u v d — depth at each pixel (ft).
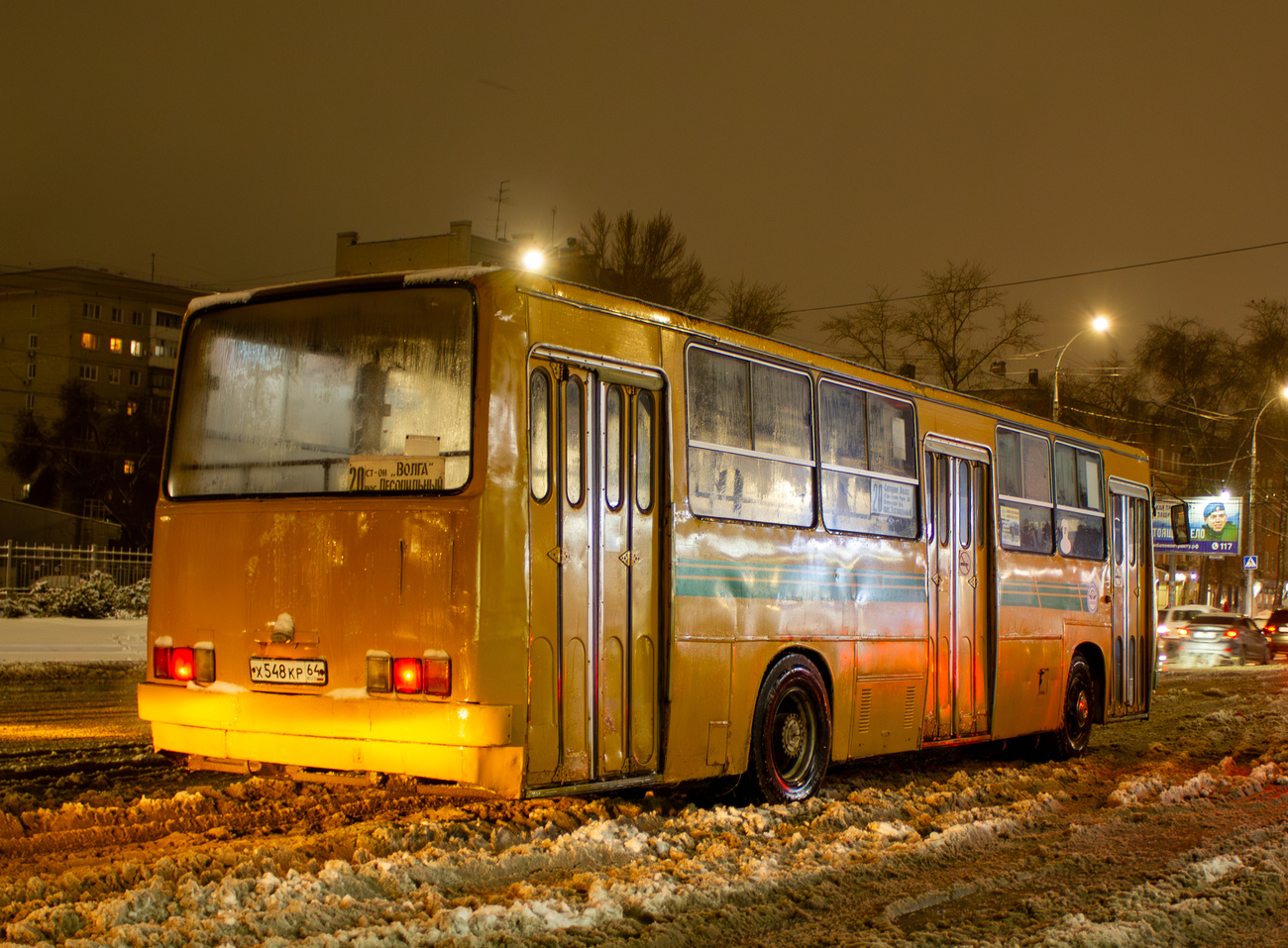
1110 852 25.25
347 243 186.50
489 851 22.38
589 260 151.94
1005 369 158.92
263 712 22.93
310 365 24.13
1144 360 193.98
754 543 28.45
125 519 255.50
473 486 22.02
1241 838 26.32
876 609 32.94
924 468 35.83
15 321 332.80
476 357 22.57
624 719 24.62
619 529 24.91
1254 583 263.29
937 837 25.05
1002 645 38.93
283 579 23.18
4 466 304.71
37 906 17.37
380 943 15.72
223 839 22.95
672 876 20.80
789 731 29.45
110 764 31.81
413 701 21.67
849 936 18.16
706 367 27.68
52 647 77.77
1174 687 76.89
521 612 22.22
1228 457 195.93
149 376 341.21
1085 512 45.44
